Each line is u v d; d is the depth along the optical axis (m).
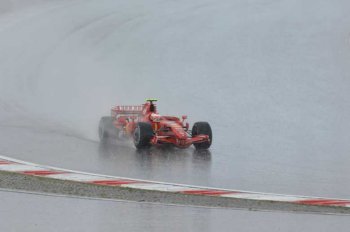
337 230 39.38
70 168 56.12
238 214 42.62
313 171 59.62
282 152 67.06
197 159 62.16
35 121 77.62
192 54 116.12
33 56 110.00
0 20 132.88
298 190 52.50
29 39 119.94
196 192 49.16
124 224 38.81
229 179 55.06
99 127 70.69
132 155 62.69
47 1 152.75
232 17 142.75
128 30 129.88
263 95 93.75
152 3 153.38
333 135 75.56
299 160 63.91
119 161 59.84
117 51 116.88
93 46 119.38
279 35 129.75
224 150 66.75
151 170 56.75
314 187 53.72
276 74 105.50
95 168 56.66
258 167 60.22
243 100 91.06
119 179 52.38
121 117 70.38
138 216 40.88
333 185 54.66
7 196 44.50
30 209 41.41
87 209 42.03
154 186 50.41
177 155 63.44
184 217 41.12
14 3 148.75
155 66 109.00
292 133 75.75
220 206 44.84
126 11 144.88
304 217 42.53
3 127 73.19
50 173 53.25
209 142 66.56
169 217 40.94
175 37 126.31
